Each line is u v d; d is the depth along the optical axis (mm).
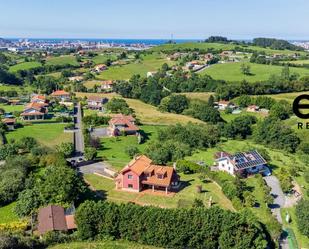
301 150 123500
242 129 136625
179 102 174750
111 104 172875
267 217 72500
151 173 84875
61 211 67125
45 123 143750
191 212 61906
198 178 92688
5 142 115812
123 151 114188
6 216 70188
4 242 55594
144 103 196000
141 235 62062
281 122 139375
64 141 121000
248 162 98875
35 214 68375
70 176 73875
